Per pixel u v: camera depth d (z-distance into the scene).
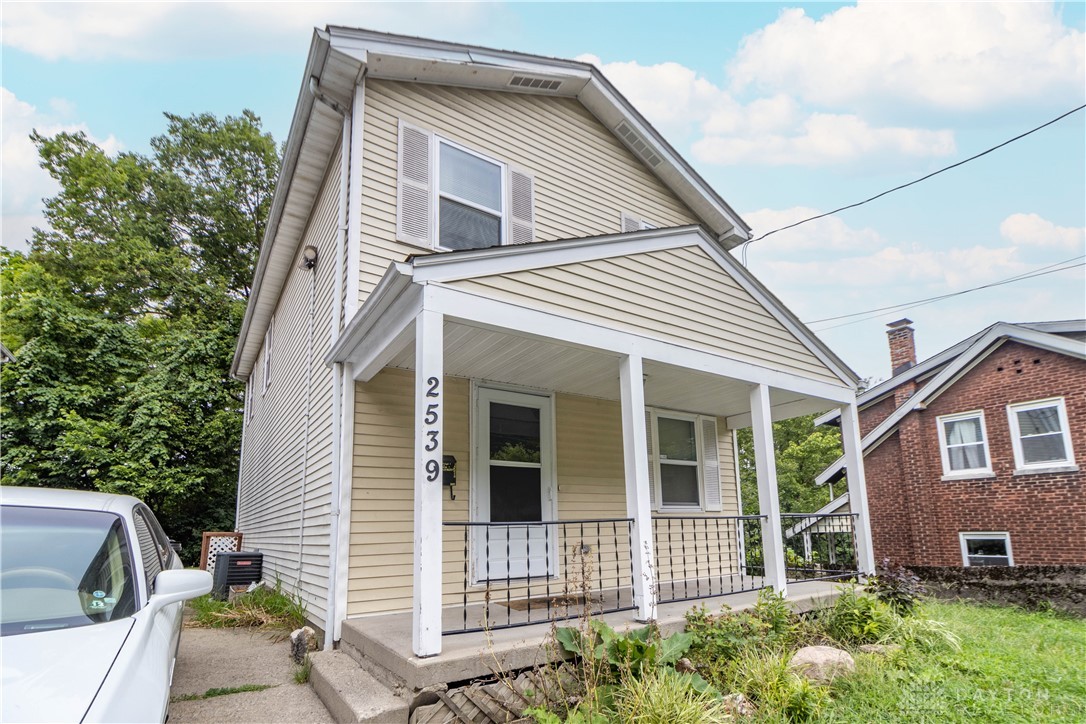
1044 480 12.13
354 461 5.48
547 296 4.84
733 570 8.73
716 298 6.24
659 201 9.12
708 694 3.78
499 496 6.34
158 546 3.58
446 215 6.59
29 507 2.82
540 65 7.43
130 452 14.42
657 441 8.15
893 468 14.60
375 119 6.28
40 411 14.77
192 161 23.42
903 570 6.84
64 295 19.55
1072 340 11.91
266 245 8.83
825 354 7.34
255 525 11.74
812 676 4.35
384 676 3.93
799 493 22.08
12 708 1.75
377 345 4.96
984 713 3.80
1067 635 6.60
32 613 2.32
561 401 7.08
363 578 5.30
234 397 16.84
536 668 3.79
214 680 4.59
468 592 5.73
